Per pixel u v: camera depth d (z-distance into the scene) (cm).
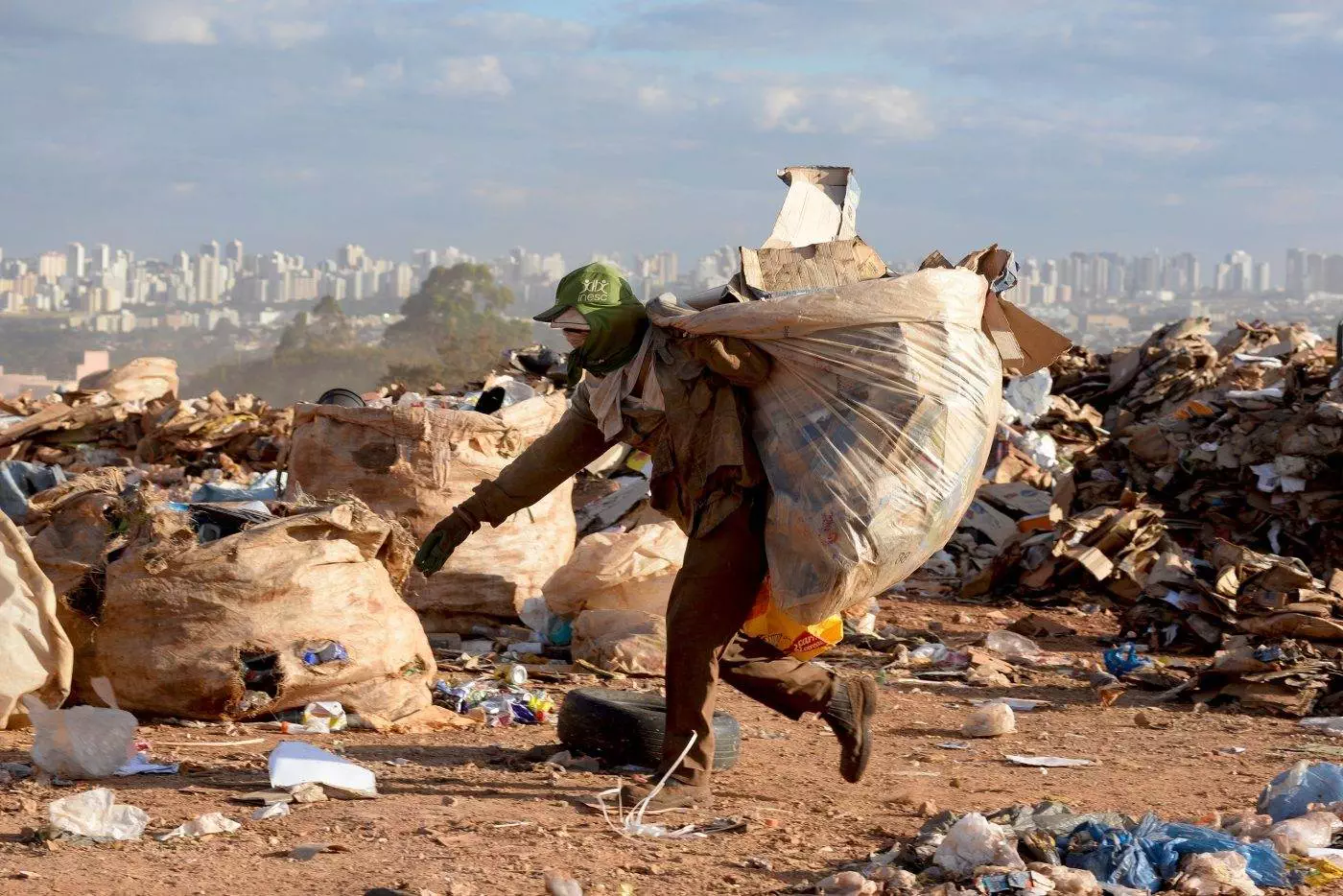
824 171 588
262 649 669
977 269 553
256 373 15900
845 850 470
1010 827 459
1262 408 1391
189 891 406
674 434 522
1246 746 721
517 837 476
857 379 508
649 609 938
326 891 407
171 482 1584
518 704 749
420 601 968
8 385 13088
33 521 717
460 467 960
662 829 494
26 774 566
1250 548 1320
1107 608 1264
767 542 518
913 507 504
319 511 707
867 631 1096
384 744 655
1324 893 427
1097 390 2038
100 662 671
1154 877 429
